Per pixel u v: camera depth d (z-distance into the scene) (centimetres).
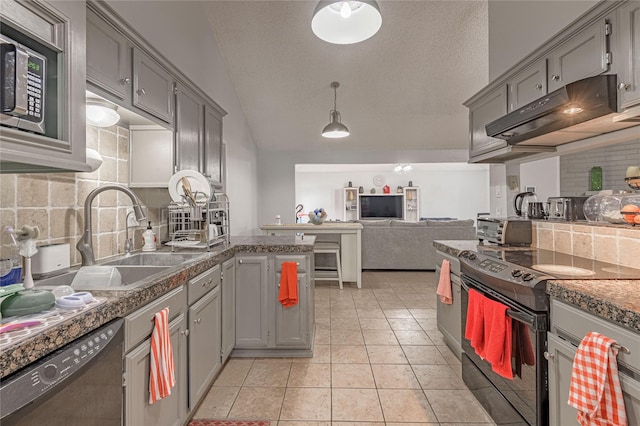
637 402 90
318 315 344
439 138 604
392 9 340
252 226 581
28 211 147
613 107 152
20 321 87
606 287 119
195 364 172
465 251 213
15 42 96
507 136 221
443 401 193
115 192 207
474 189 998
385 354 254
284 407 188
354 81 452
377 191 1002
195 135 254
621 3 148
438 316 278
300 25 363
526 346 139
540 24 221
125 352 111
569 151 231
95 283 151
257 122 548
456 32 371
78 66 116
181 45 293
